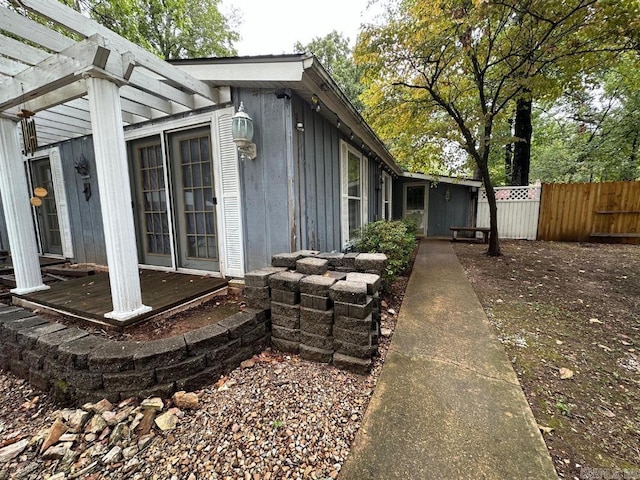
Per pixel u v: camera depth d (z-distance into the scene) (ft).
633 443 4.47
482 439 4.50
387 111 19.88
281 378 6.41
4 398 6.46
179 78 8.83
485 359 6.87
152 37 31.42
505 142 18.44
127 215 7.91
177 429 5.04
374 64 16.99
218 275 12.20
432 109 19.52
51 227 18.69
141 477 4.16
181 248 13.17
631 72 19.53
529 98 18.16
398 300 11.39
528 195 27.20
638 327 8.64
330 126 13.99
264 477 4.07
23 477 4.26
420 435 4.61
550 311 9.93
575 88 16.80
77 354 5.89
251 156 10.48
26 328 7.13
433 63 16.38
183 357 5.99
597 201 24.73
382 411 5.17
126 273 7.97
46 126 13.41
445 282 13.55
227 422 5.15
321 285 6.86
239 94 10.61
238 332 6.84
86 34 6.64
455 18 13.23
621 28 12.67
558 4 12.74
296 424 5.06
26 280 10.77
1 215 20.54
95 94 7.14
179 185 12.68
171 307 9.18
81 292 10.66
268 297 7.72
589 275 14.42
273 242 10.88
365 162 20.89
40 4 5.82
